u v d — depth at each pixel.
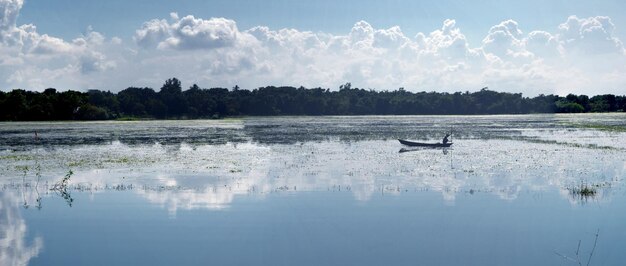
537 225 21.89
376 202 26.14
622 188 29.27
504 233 20.89
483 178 32.88
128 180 33.09
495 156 44.75
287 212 24.42
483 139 65.00
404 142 55.81
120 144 60.34
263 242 20.16
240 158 44.53
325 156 45.81
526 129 88.19
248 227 22.11
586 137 66.50
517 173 34.84
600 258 18.06
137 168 38.53
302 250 19.22
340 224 22.38
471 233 20.97
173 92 198.75
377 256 18.50
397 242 19.95
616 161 40.53
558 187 29.67
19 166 39.97
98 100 174.38
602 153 46.19
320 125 112.12
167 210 25.05
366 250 19.12
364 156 45.69
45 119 148.88
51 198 27.98
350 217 23.42
